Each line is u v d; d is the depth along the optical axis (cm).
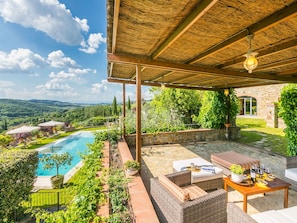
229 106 934
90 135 2027
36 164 493
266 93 1373
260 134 1040
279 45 296
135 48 334
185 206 216
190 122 1247
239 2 181
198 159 466
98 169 367
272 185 312
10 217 402
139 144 407
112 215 217
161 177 292
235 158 455
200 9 185
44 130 2173
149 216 230
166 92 1240
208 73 464
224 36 267
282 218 225
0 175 376
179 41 288
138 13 209
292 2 181
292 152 582
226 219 253
